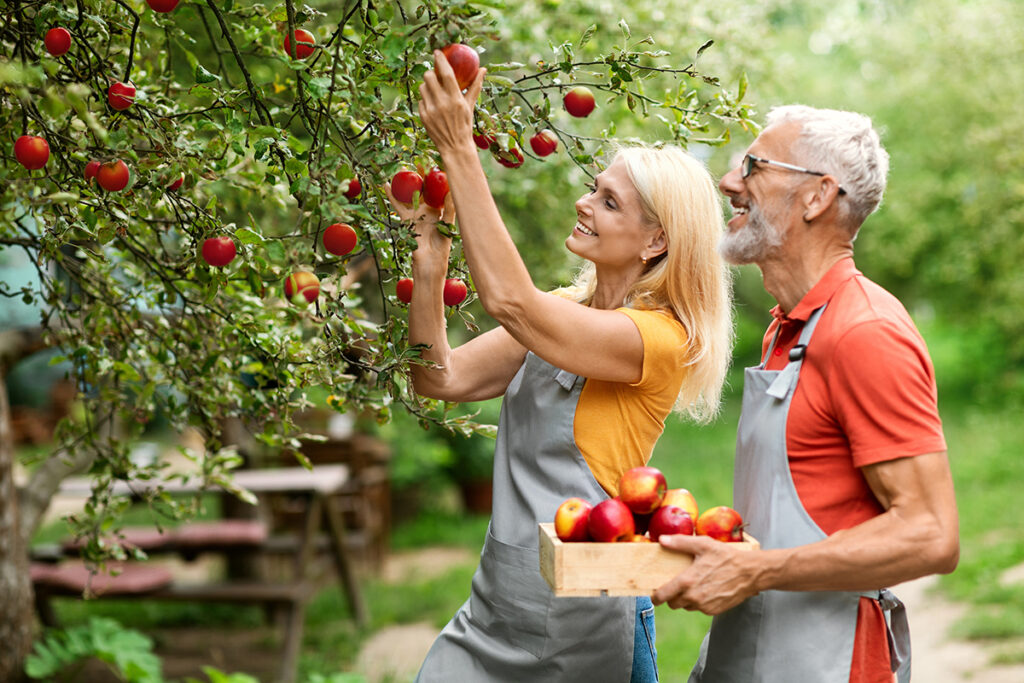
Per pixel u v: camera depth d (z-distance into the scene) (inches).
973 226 560.1
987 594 264.4
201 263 91.2
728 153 320.8
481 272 81.9
